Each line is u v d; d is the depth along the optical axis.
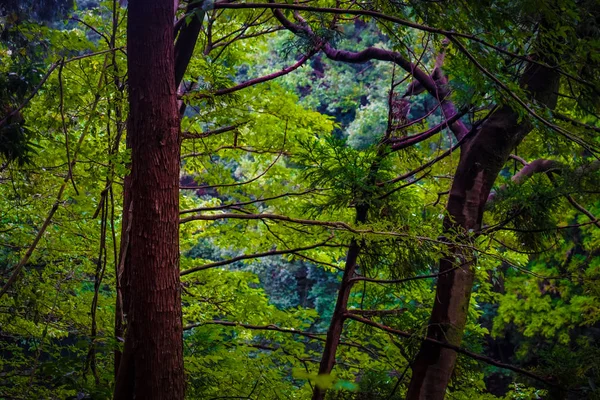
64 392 5.34
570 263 12.20
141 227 3.40
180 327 3.47
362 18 5.55
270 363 6.29
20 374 5.95
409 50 4.68
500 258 5.08
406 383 5.87
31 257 6.42
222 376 5.75
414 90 6.46
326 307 17.58
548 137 4.34
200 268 5.63
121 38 5.69
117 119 4.82
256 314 6.84
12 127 3.91
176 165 3.52
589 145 3.97
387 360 6.16
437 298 5.16
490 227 5.20
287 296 18.28
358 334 6.25
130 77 3.48
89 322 6.81
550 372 4.88
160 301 3.39
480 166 5.24
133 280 3.40
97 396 4.03
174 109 3.52
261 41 8.58
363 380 5.47
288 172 7.10
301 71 19.12
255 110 6.23
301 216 6.38
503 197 5.24
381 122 17.52
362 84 18.91
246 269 17.92
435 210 5.75
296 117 6.32
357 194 4.96
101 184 6.48
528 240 5.35
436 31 3.65
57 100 4.81
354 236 4.80
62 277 6.84
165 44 3.48
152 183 3.42
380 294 6.21
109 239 6.71
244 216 5.25
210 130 6.27
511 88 4.07
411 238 4.69
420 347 5.16
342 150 4.95
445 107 5.84
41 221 6.36
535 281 13.36
